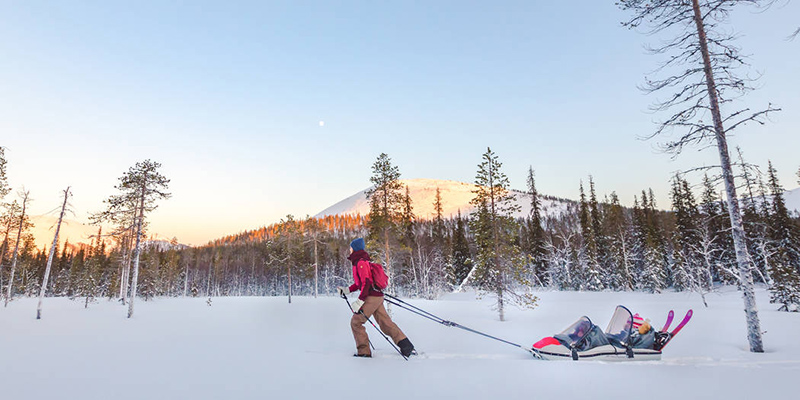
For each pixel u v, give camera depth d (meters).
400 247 22.14
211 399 3.83
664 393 3.94
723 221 37.25
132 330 11.69
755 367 5.22
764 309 20.69
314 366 5.32
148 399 3.88
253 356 6.30
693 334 9.80
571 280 50.53
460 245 56.47
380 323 6.17
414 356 6.15
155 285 50.31
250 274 105.94
